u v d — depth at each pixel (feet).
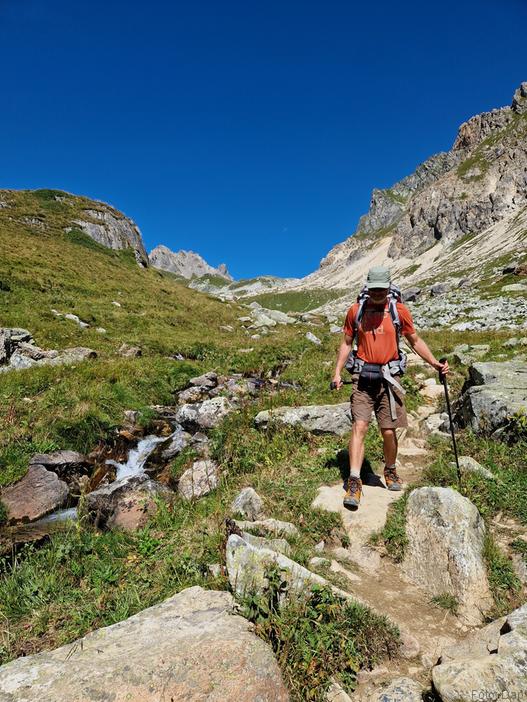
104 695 7.82
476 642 9.88
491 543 12.82
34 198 172.14
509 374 25.48
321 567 12.69
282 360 52.65
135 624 10.12
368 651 10.03
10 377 36.09
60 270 97.71
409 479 18.15
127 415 33.32
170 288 126.82
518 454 18.67
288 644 9.50
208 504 18.67
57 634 11.71
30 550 17.60
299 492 17.25
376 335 15.76
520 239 351.46
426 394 32.30
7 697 7.88
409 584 12.53
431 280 343.46
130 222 198.18
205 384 41.96
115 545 17.20
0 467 24.14
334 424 25.12
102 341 56.95
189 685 8.13
